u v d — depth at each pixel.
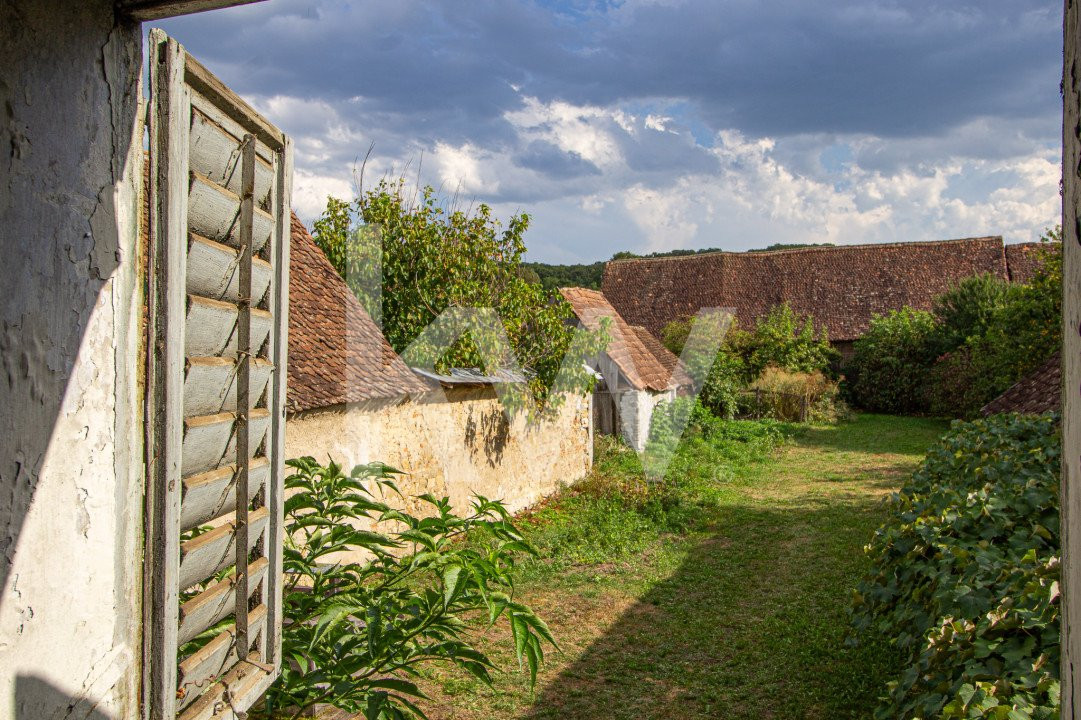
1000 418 7.84
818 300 30.80
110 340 1.49
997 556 3.62
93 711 1.45
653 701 5.28
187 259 1.67
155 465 1.61
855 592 4.76
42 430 1.33
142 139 1.57
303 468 3.09
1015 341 18.25
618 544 9.48
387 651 2.67
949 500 4.99
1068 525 1.01
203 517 1.84
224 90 1.78
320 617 2.56
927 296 30.00
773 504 12.16
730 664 5.88
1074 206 0.96
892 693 3.46
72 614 1.40
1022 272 30.25
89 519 1.44
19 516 1.29
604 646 6.30
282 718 2.87
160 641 1.62
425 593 2.71
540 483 12.12
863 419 25.11
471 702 5.24
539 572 8.34
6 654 1.25
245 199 1.92
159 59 1.55
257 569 2.07
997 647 2.88
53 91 1.34
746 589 7.79
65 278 1.38
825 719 4.93
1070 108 0.99
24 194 1.29
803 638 6.33
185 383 1.68
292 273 8.27
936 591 3.62
